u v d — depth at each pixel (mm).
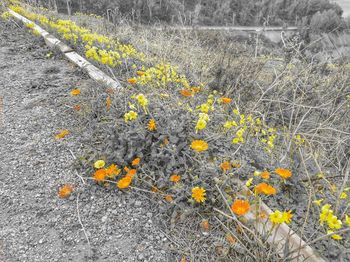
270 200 2314
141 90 3406
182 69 4648
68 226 2211
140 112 2768
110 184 2529
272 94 4020
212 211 2268
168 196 2281
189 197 2295
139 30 7770
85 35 5043
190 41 6254
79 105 3461
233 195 2297
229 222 2182
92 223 2230
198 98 3572
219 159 2562
